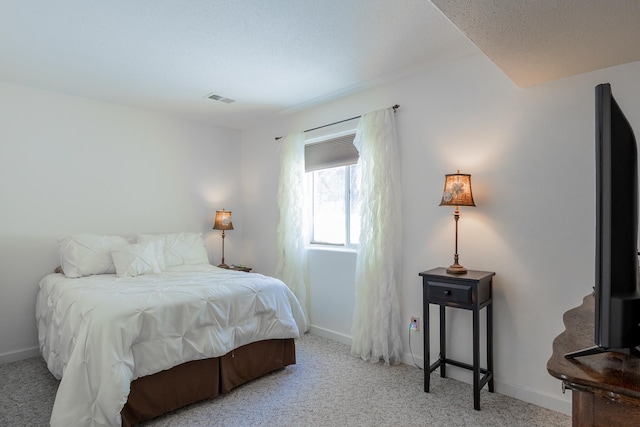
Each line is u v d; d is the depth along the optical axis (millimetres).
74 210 3324
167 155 3957
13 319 2988
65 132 3285
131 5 1938
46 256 3164
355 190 3424
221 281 2631
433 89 2732
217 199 4379
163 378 2061
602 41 1661
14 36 2262
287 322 2676
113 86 3125
